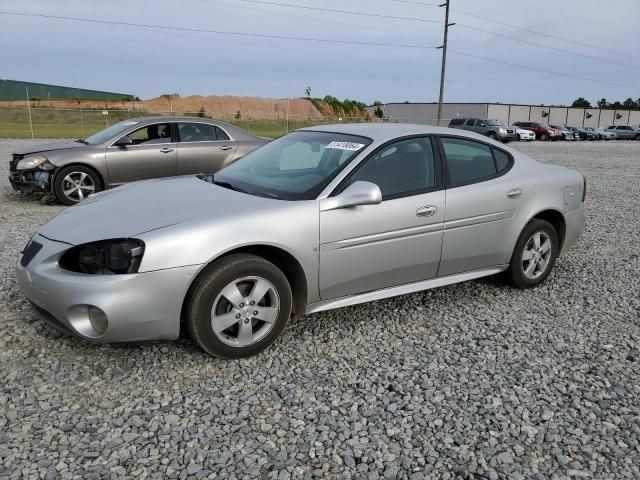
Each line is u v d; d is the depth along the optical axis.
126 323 3.06
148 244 3.06
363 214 3.71
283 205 3.49
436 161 4.20
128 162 8.54
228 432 2.71
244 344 3.40
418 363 3.47
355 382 3.22
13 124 30.41
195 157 9.01
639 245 6.71
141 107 42.78
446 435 2.74
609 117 70.06
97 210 3.57
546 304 4.59
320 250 3.57
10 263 5.07
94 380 3.13
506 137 35.44
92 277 3.05
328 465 2.49
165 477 2.38
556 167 5.16
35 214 7.67
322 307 3.75
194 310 3.20
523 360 3.56
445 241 4.15
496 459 2.57
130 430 2.70
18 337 3.57
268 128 37.78
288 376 3.26
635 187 12.19
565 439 2.73
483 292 4.81
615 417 2.94
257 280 3.38
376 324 4.05
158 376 3.20
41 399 2.93
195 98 50.19
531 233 4.71
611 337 3.97
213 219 3.27
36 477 2.35
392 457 2.56
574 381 3.32
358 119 45.41
